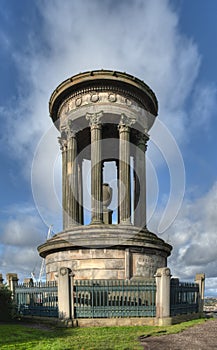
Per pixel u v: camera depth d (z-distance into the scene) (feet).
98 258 70.13
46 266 78.54
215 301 116.26
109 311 56.44
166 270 58.23
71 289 56.54
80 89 85.71
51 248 74.74
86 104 84.33
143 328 52.37
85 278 69.56
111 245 70.13
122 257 70.64
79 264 70.85
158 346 39.40
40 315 61.00
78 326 54.39
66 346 38.37
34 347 38.14
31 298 64.39
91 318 55.83
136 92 87.20
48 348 37.27
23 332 48.70
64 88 86.74
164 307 57.00
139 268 71.15
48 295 60.44
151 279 68.44
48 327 54.49
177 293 63.82
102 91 84.69
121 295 57.36
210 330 51.96
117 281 58.70
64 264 72.59
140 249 72.23
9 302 65.16
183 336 46.42
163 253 78.02
